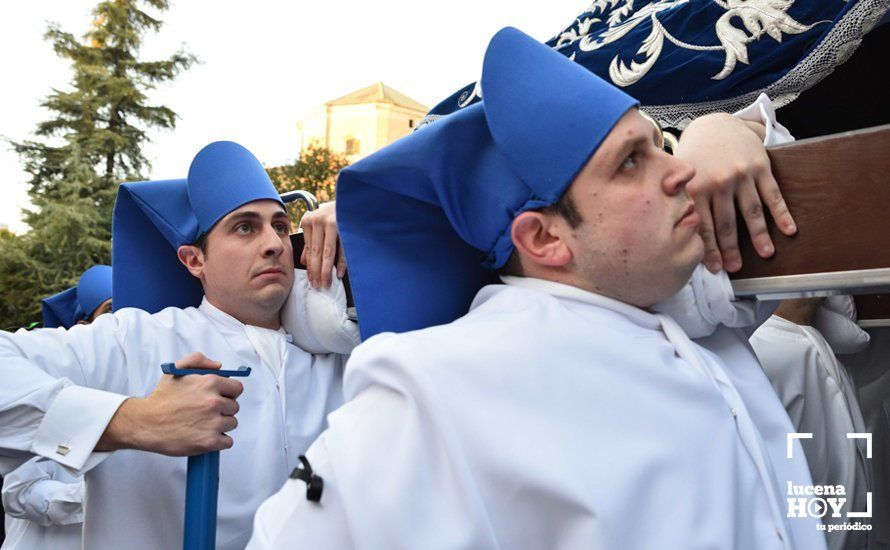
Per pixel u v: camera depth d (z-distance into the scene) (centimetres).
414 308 134
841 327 229
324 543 97
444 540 93
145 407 153
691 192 114
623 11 192
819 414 210
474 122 118
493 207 119
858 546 212
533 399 100
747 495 103
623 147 104
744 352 132
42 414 160
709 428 104
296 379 206
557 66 112
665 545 94
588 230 108
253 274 203
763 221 111
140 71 2386
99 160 2233
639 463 98
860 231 102
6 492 264
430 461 97
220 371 157
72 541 267
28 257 1938
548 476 95
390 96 3319
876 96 179
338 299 199
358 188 133
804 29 145
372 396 104
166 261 229
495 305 116
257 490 188
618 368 104
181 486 183
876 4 135
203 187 210
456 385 100
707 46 156
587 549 92
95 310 393
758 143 115
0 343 173
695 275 117
